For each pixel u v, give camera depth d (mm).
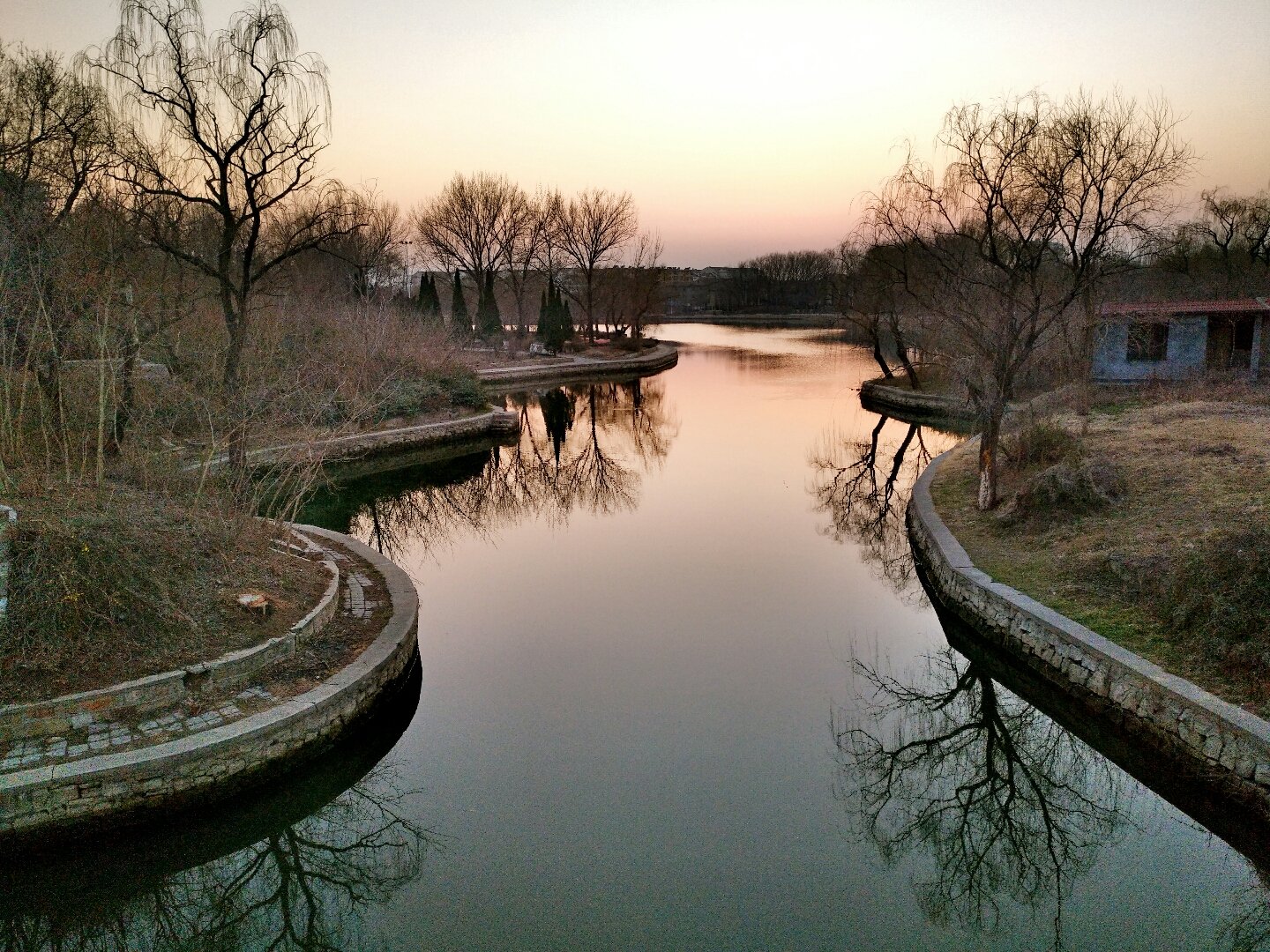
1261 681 8203
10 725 7492
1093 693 9414
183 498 12227
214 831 7801
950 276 16859
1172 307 23203
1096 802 8930
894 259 31641
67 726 7699
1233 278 39594
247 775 7980
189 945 7262
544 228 58438
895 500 20172
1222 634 8891
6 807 6898
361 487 22469
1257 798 7426
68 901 7129
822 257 124438
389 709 9664
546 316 56969
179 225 15859
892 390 33125
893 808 8766
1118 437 16750
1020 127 13930
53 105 14758
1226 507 11852
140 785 7402
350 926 7219
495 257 56781
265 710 8336
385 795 8602
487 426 28203
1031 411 18594
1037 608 10758
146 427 14422
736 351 65188
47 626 8148
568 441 30109
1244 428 15727
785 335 85000
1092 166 13531
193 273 17516
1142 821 8383
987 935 6867
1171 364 23250
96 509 9734
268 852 8141
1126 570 10984
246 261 15109
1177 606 9680
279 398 15273
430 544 17594
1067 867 7887
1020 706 10617
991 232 14102
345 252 38594
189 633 8875
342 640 9969
